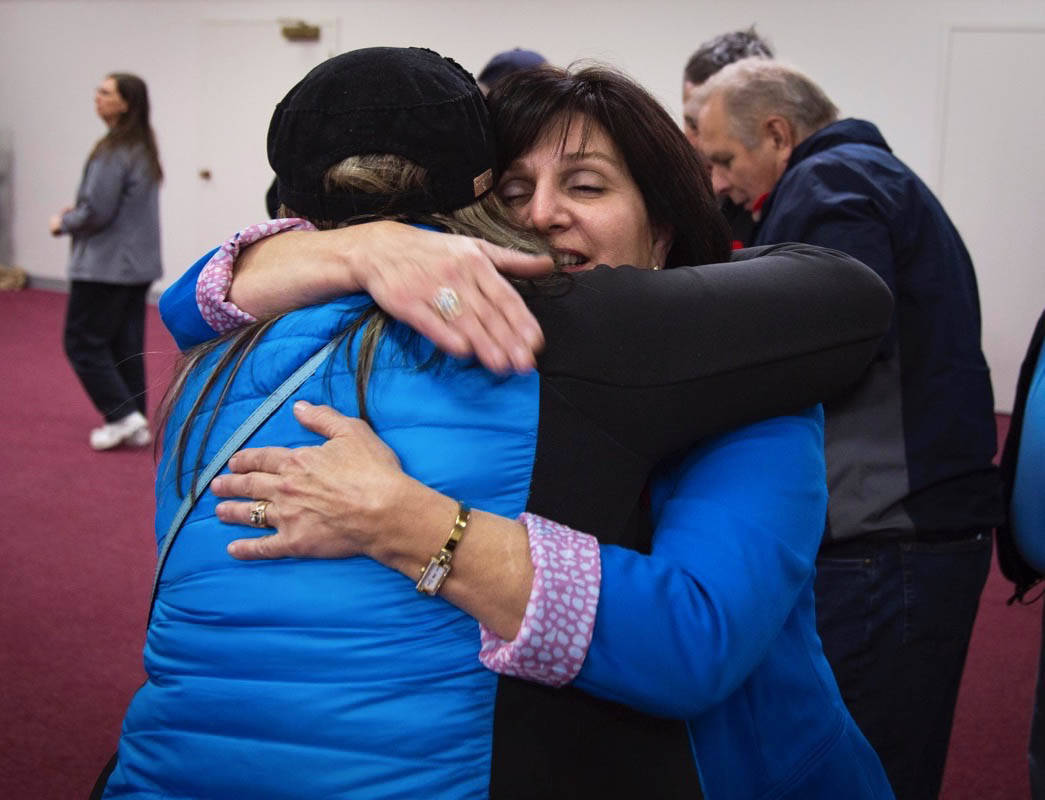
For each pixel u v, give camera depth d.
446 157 0.94
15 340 7.78
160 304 1.06
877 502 1.69
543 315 0.89
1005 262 6.76
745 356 0.90
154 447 1.04
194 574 0.89
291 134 0.96
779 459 0.94
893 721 1.72
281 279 0.94
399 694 0.82
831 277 0.97
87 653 3.05
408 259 0.85
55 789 2.39
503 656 0.81
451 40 8.45
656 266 1.19
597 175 1.09
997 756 2.72
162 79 9.73
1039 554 1.63
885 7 6.85
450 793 0.81
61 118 10.25
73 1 9.97
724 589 0.85
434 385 0.87
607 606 0.81
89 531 4.02
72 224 4.80
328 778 0.81
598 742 0.85
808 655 1.06
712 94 2.18
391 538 0.81
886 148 1.93
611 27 7.80
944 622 1.72
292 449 0.87
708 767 0.95
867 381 1.72
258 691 0.83
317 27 8.95
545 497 0.86
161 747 0.87
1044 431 1.57
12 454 4.97
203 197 9.77
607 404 0.87
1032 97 6.57
